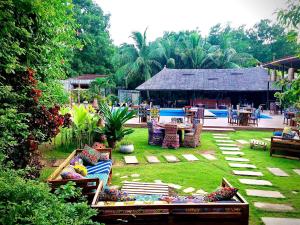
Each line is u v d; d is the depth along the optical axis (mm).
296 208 5668
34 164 5801
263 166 8914
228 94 31094
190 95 31578
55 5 7000
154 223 4012
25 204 2514
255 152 10898
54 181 4738
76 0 40875
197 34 41656
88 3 41656
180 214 4023
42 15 6184
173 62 38969
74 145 10977
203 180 7383
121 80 37125
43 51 7125
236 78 29891
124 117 11133
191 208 4031
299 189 6805
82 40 9766
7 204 2619
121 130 11039
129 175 7770
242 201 4184
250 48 47844
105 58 39969
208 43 46469
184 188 6754
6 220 2393
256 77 29562
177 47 41281
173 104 30922
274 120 20109
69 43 8695
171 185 6949
